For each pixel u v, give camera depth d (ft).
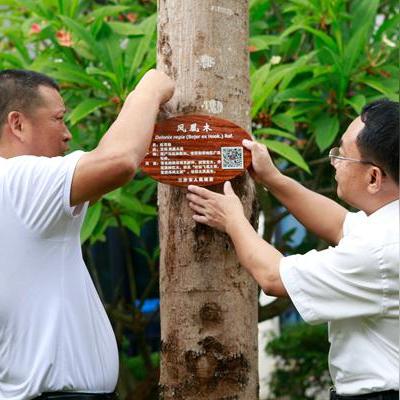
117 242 24.12
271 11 17.24
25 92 9.37
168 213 9.89
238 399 9.95
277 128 14.84
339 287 8.52
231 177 9.68
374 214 8.86
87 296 9.12
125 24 13.79
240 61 9.93
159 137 9.62
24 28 14.01
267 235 16.37
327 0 14.20
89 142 14.20
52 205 8.61
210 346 9.86
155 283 18.78
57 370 8.80
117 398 9.57
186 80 9.76
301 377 21.33
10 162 8.84
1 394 9.09
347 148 9.08
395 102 8.96
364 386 8.71
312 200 10.34
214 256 9.80
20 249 8.75
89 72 12.70
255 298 10.18
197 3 9.73
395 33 15.05
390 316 8.54
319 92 14.29
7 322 8.87
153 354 22.49
